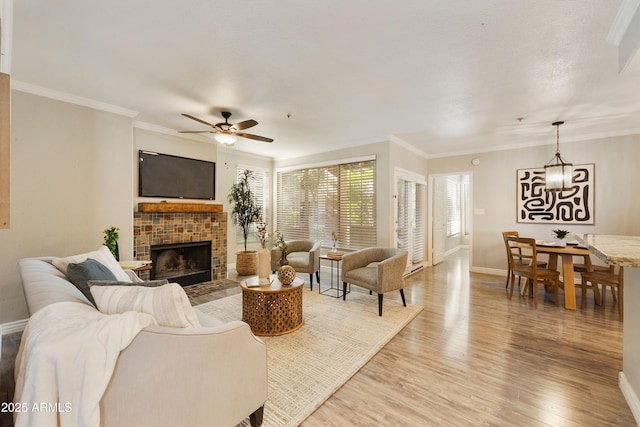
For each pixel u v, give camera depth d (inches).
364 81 105.1
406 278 195.8
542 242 160.9
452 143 198.2
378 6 66.2
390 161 180.9
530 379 79.7
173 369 45.8
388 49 84.4
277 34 77.5
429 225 238.1
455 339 104.2
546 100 121.6
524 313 129.8
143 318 44.9
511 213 199.5
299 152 228.2
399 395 72.9
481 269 211.9
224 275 194.1
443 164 229.6
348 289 167.6
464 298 151.9
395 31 75.7
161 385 44.6
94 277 73.2
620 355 92.6
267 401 69.9
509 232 183.8
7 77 47.1
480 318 124.0
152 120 151.8
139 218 153.3
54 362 36.3
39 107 113.2
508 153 201.0
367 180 190.9
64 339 37.9
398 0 64.3
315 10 67.8
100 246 129.1
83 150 124.6
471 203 215.8
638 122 150.1
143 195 155.9
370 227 189.0
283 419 64.1
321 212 217.8
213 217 187.9
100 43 82.1
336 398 71.8
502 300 148.4
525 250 187.0
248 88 111.5
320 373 81.7
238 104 128.0
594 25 72.2
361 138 186.2
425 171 235.1
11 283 107.6
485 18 70.3
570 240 171.3
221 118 146.5
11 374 80.9
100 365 38.7
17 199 109.0
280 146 208.5
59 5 65.9
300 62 92.1
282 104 127.8
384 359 90.6
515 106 128.7
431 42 80.7
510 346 98.7
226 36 78.5
